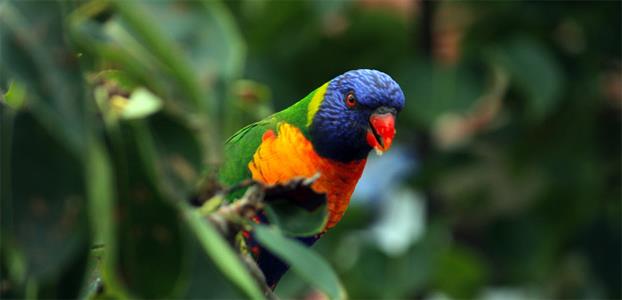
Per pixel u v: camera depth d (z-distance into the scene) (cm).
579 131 229
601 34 228
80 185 171
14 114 171
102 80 181
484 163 234
